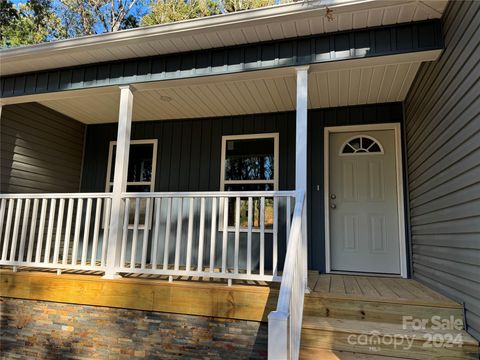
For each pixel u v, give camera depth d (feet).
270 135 16.43
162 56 12.19
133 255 11.10
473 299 7.88
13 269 12.12
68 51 12.09
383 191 14.76
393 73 12.06
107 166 18.95
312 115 15.80
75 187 18.90
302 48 10.73
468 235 8.05
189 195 10.89
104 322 10.74
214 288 9.93
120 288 10.63
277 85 13.26
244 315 9.61
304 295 9.58
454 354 7.68
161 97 14.65
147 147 18.33
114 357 10.49
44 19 42.09
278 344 5.42
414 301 8.87
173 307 10.15
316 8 9.40
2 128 15.11
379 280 12.66
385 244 14.44
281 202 15.61
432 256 10.85
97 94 13.62
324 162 15.31
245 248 15.70
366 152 15.20
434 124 10.44
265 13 9.84
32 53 12.28
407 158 14.25
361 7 9.23
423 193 11.85
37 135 16.69
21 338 11.41
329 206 15.14
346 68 10.91
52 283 11.25
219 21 10.27
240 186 16.57
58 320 11.14
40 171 16.85
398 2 8.99
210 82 12.23
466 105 8.04
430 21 9.73
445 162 9.55
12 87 13.98
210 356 9.78
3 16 36.96
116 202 11.56
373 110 15.15
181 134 17.74
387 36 10.02
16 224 12.35
